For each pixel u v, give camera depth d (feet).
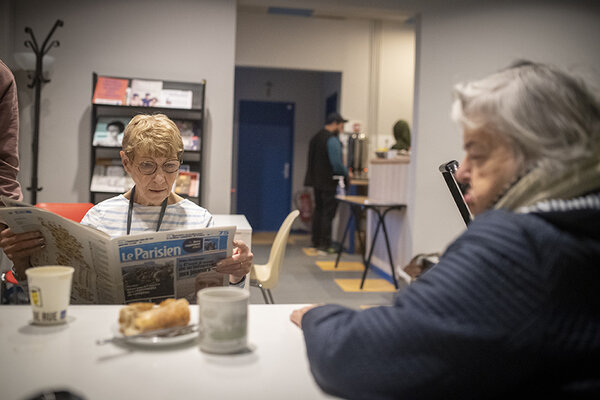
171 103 12.71
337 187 20.68
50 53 12.65
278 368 2.51
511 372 1.91
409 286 2.28
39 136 12.67
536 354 1.88
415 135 13.93
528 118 2.05
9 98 5.54
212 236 3.91
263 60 20.71
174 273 3.95
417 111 13.83
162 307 2.87
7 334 2.87
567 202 2.02
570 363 1.89
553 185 2.06
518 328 1.88
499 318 1.89
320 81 27.20
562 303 1.88
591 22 13.12
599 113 2.06
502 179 2.20
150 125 4.72
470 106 2.23
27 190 12.67
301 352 2.73
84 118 12.82
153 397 2.15
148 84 12.75
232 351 2.67
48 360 2.51
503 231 1.99
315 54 21.08
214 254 4.01
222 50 13.26
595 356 1.87
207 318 2.65
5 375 2.32
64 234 3.76
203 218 5.12
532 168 2.12
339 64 21.27
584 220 1.91
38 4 12.54
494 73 2.32
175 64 13.14
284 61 20.88
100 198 13.20
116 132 12.57
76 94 12.77
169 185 4.87
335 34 21.17
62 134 12.75
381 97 21.59
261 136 27.07
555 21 13.10
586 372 1.90
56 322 3.03
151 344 2.72
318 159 20.30
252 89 26.78
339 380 2.15
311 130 27.30
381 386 2.05
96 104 12.39
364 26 21.33
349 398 2.18
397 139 17.19
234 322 2.65
